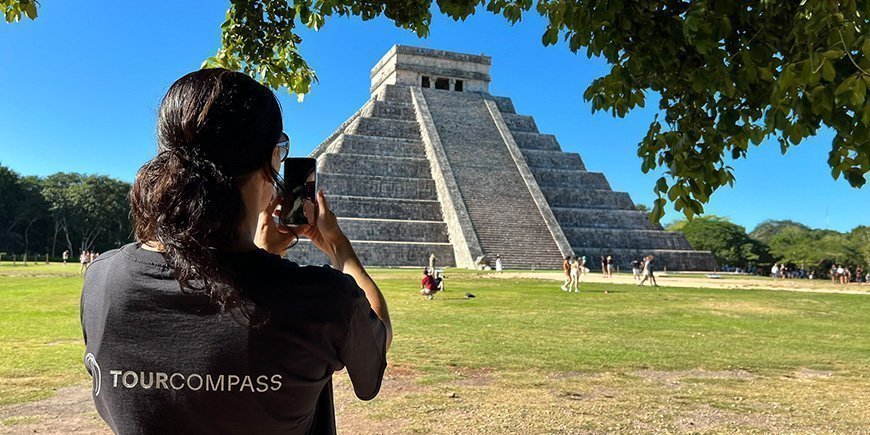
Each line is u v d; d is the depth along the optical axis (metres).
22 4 5.50
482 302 20.92
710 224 98.19
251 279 1.73
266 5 5.51
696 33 3.40
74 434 6.18
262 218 2.26
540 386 8.47
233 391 1.69
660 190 4.21
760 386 8.66
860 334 14.34
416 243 52.62
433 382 8.63
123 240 82.56
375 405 7.38
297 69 5.91
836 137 3.38
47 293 22.34
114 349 1.73
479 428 6.49
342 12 5.69
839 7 3.14
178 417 1.70
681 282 37.59
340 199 53.28
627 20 3.75
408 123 65.19
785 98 3.38
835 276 52.28
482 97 72.62
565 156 66.62
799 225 134.00
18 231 82.25
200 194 1.71
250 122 1.82
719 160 4.05
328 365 1.83
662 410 7.26
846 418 6.96
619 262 56.66
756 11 3.49
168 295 1.70
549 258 53.09
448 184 57.03
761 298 24.47
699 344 12.41
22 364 9.55
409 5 5.62
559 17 4.82
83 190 78.94
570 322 15.73
